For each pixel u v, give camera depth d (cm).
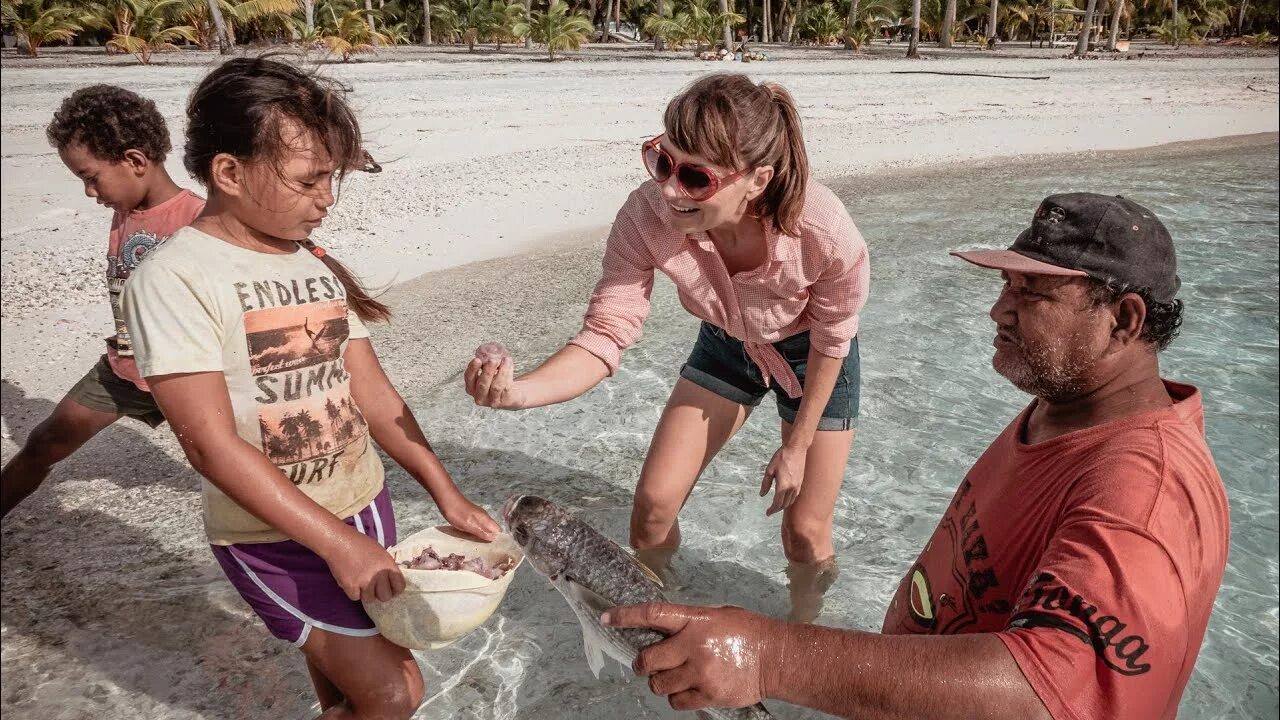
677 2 4053
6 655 318
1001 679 146
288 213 218
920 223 1023
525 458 477
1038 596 153
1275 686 329
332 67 2544
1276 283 861
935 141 1664
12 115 1550
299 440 229
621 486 454
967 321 701
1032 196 1198
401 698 242
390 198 1044
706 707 165
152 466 453
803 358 331
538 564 218
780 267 295
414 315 682
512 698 313
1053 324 177
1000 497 191
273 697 306
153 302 204
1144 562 147
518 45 4306
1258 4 6406
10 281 720
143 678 312
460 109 1766
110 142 321
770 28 5375
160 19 2917
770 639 160
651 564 375
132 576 365
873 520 433
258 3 2984
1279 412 578
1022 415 206
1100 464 165
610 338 305
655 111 1817
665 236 297
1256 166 1516
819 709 160
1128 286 171
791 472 323
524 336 639
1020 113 2056
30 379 541
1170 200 1228
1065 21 5631
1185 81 2934
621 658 201
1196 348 695
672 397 359
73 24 2902
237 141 208
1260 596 385
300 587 230
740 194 264
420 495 437
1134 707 145
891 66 3228
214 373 209
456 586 224
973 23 6172
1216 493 162
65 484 432
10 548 380
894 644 155
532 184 1152
